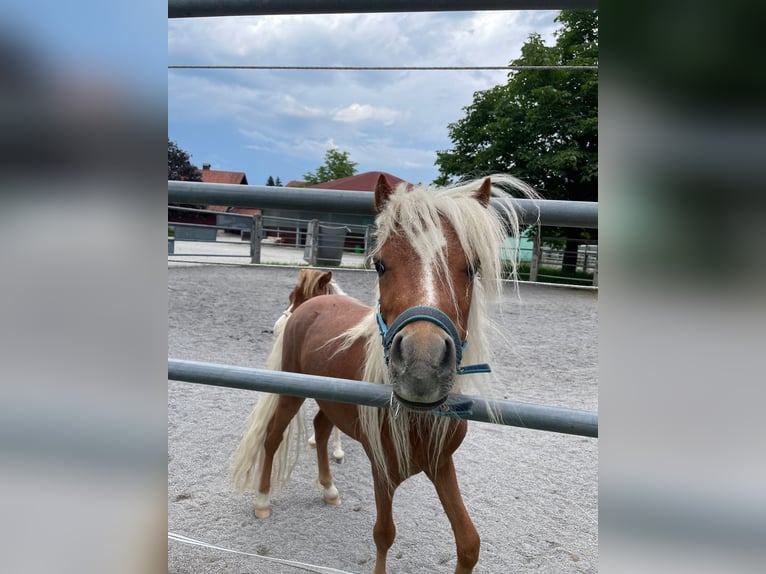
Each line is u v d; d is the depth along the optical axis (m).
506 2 0.86
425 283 1.17
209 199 1.21
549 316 7.60
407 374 1.05
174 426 3.42
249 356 5.06
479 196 1.34
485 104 13.73
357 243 14.48
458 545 1.52
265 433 2.41
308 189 1.22
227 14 1.00
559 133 12.73
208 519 2.37
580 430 1.04
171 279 8.91
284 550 2.15
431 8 0.90
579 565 2.11
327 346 1.95
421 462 1.52
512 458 3.11
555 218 1.15
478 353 1.37
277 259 13.02
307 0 0.95
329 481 2.53
